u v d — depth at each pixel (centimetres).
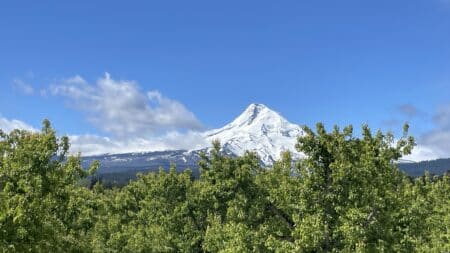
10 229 1662
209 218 3291
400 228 2348
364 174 2248
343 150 2311
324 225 2206
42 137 2245
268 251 2495
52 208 2258
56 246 2214
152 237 3741
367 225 2183
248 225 2762
